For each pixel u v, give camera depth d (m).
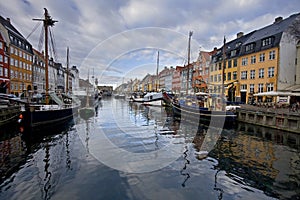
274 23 32.41
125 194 5.34
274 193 5.72
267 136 13.36
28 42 45.38
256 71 30.25
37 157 8.02
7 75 35.69
